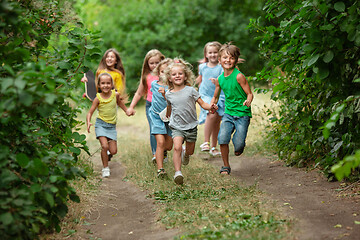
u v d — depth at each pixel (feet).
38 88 13.30
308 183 23.15
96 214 20.84
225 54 27.04
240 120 27.07
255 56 74.59
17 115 14.69
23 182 15.56
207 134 33.78
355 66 20.63
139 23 78.84
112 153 31.30
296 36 22.08
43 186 14.97
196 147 37.24
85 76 32.07
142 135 48.96
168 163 30.81
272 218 16.99
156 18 77.66
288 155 28.37
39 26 21.80
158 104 28.78
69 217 19.38
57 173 15.99
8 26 16.26
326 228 16.02
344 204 18.89
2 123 15.20
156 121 28.48
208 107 26.16
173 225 17.99
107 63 34.50
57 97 14.46
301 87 24.89
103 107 30.86
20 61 15.66
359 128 21.31
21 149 15.88
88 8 77.66
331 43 19.30
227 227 16.46
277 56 25.39
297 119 25.59
